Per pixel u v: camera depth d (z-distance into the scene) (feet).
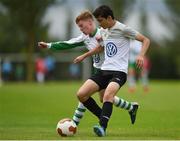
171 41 544.62
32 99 204.95
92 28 97.45
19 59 448.65
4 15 450.30
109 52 92.99
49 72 449.89
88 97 94.94
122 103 99.60
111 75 92.12
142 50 90.68
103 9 92.02
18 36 466.29
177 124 116.47
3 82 425.69
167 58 493.77
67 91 257.96
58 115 144.56
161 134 94.38
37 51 455.63
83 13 97.76
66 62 454.40
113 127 109.70
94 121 124.98
